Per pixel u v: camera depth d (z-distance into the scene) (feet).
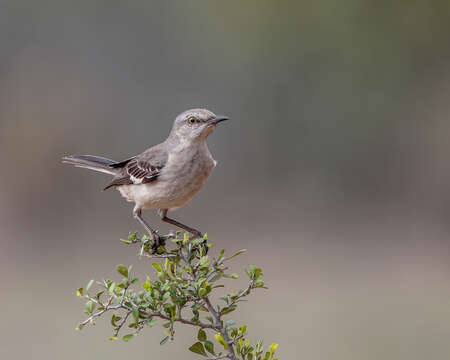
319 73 63.10
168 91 64.95
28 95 62.34
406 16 61.11
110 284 13.82
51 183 59.16
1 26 63.46
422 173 62.13
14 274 46.26
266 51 62.90
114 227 57.26
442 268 47.03
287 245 53.62
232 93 64.23
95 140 62.64
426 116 62.28
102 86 64.28
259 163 63.72
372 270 47.32
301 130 63.46
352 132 63.05
